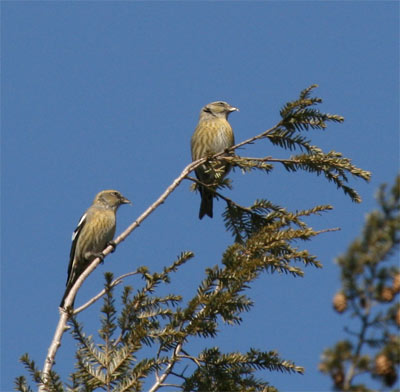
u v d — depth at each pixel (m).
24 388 9.36
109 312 9.94
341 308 5.48
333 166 13.33
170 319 10.48
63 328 10.20
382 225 5.58
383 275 5.44
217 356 10.09
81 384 9.50
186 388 9.86
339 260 5.55
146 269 10.44
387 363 5.27
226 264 10.45
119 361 9.60
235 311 10.20
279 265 11.30
